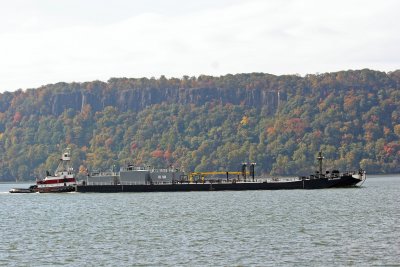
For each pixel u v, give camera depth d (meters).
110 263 104.50
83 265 103.44
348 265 100.00
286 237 125.00
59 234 137.25
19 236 135.12
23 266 103.44
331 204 197.62
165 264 103.12
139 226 148.50
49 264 104.56
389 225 139.50
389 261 101.88
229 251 111.69
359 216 159.25
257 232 132.88
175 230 139.25
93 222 160.25
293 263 101.81
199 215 170.75
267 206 194.50
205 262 103.69
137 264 103.50
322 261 102.75
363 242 117.31
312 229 135.50
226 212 177.38
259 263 102.25
